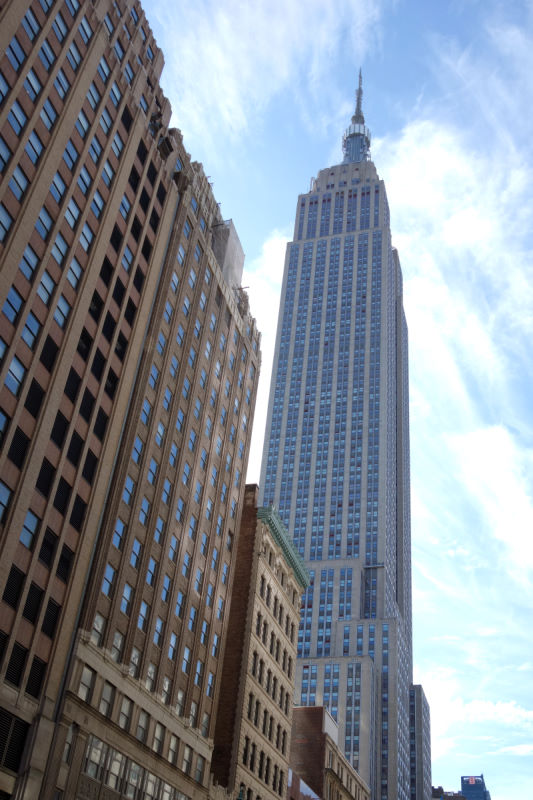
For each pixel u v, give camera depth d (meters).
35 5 52.22
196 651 66.38
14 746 43.38
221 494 75.88
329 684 188.62
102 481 55.00
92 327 55.94
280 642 86.75
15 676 44.31
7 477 45.12
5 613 43.84
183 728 62.12
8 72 48.53
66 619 49.12
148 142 68.62
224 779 68.19
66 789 46.31
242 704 72.38
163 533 63.16
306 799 92.19
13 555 44.88
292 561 92.50
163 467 64.31
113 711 52.56
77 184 55.44
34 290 48.88
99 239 57.44
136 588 57.91
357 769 175.38
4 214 46.84
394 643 199.75
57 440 50.59
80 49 57.97
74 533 51.38
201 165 82.56
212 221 83.62
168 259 70.31
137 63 68.81
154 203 68.38
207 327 77.25
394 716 191.38
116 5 67.06
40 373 49.16
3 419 45.34
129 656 55.31
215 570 72.50
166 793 58.06
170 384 67.81
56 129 52.94
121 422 58.44
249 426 85.88
